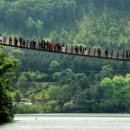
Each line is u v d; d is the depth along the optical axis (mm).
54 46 144250
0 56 171000
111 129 161750
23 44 142125
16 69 173750
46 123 198125
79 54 147375
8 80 171625
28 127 164875
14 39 142500
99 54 149375
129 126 180375
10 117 183875
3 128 153875
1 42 141250
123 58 154875
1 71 169500
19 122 193000
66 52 146000
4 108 175875
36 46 147500
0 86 169375
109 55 172500
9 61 170125
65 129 159250
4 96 172875
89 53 149500
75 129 159625
